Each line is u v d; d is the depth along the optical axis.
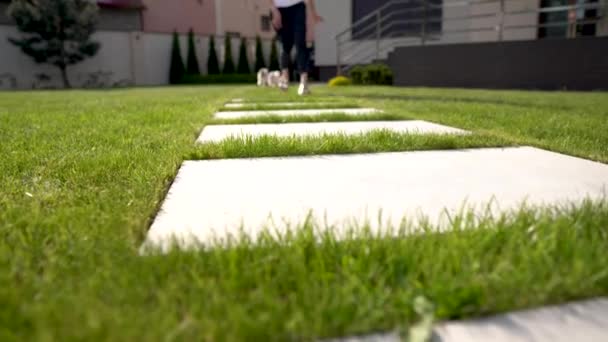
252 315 0.66
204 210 1.16
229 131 2.64
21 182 1.45
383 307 0.67
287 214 1.13
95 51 16.50
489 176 1.50
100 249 0.87
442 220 1.07
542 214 1.03
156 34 18.34
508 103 4.79
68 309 0.66
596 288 0.73
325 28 13.90
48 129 2.77
